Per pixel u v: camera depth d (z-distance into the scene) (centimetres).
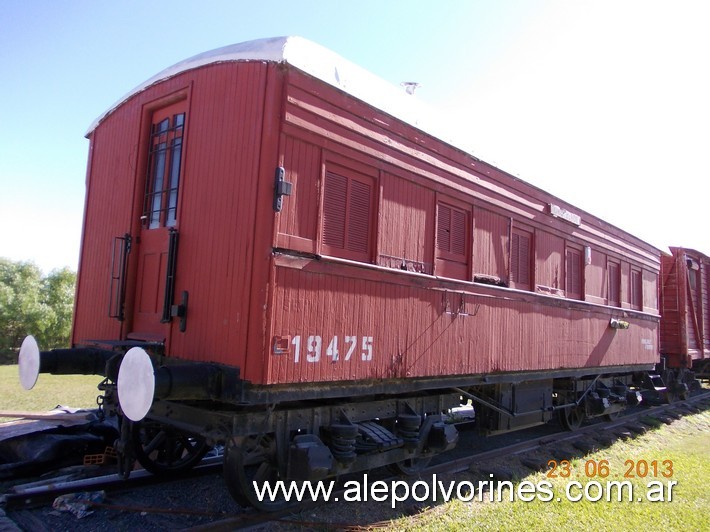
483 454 698
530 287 764
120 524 438
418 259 563
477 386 708
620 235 1062
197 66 485
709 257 1555
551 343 793
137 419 368
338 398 521
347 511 493
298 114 435
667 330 1378
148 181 541
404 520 481
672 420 1112
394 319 523
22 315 2372
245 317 407
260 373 399
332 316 458
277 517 457
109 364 469
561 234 848
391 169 530
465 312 620
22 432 697
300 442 447
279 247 418
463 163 633
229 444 438
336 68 479
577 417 951
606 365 965
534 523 502
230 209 434
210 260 446
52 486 480
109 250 567
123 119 580
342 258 478
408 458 574
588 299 921
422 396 603
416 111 573
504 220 710
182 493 522
